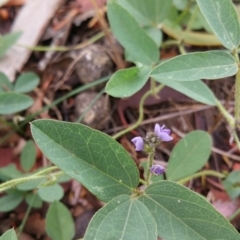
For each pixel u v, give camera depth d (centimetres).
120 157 21
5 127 38
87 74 39
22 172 37
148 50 31
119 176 21
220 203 34
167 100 38
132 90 28
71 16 43
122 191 21
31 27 42
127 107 38
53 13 43
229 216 33
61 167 20
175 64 23
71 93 38
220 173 35
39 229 34
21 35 39
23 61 41
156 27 36
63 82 40
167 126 38
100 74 38
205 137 31
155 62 31
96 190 21
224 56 23
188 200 20
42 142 20
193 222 20
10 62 40
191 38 39
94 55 39
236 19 23
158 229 20
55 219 30
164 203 21
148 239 19
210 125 37
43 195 31
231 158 36
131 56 33
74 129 20
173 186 21
